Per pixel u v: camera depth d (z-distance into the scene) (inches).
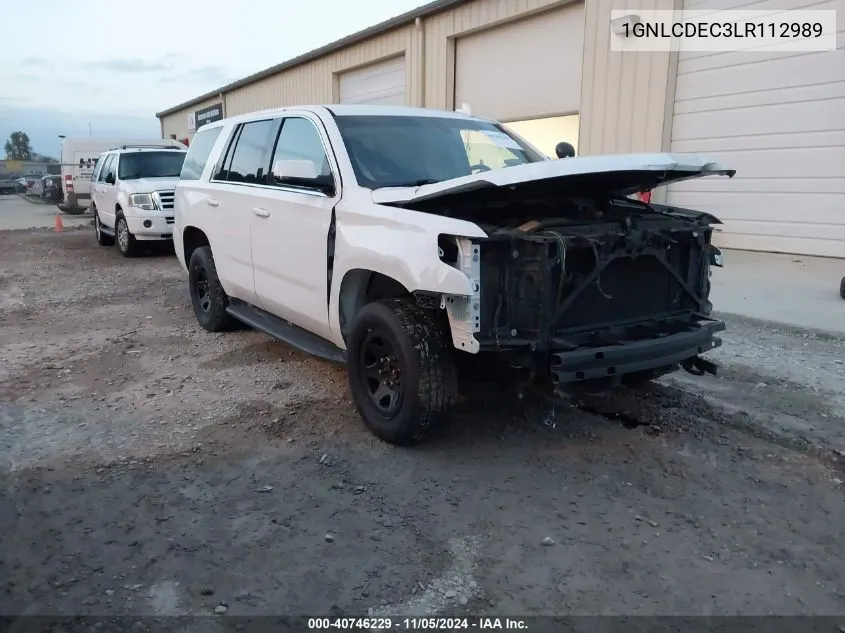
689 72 404.5
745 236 392.2
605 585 113.3
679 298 175.6
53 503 140.1
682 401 194.2
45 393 207.3
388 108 210.2
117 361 240.7
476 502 139.9
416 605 108.7
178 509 137.7
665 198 424.5
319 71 778.8
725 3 381.7
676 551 122.8
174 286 392.5
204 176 265.0
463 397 197.2
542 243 140.6
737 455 161.2
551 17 490.3
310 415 186.7
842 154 346.0
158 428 179.0
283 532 129.2
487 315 144.2
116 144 917.8
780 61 362.6
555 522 132.4
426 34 599.5
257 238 219.1
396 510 136.9
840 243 353.4
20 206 1328.7
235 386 211.9
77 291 379.6
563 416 184.5
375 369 168.4
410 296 168.7
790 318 266.1
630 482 148.3
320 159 193.5
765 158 376.5
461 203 161.2
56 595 110.9
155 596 110.8
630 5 423.5
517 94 529.3
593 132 459.2
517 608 107.8
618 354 145.8
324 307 186.5
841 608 107.5
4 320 308.0
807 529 130.0
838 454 159.8
